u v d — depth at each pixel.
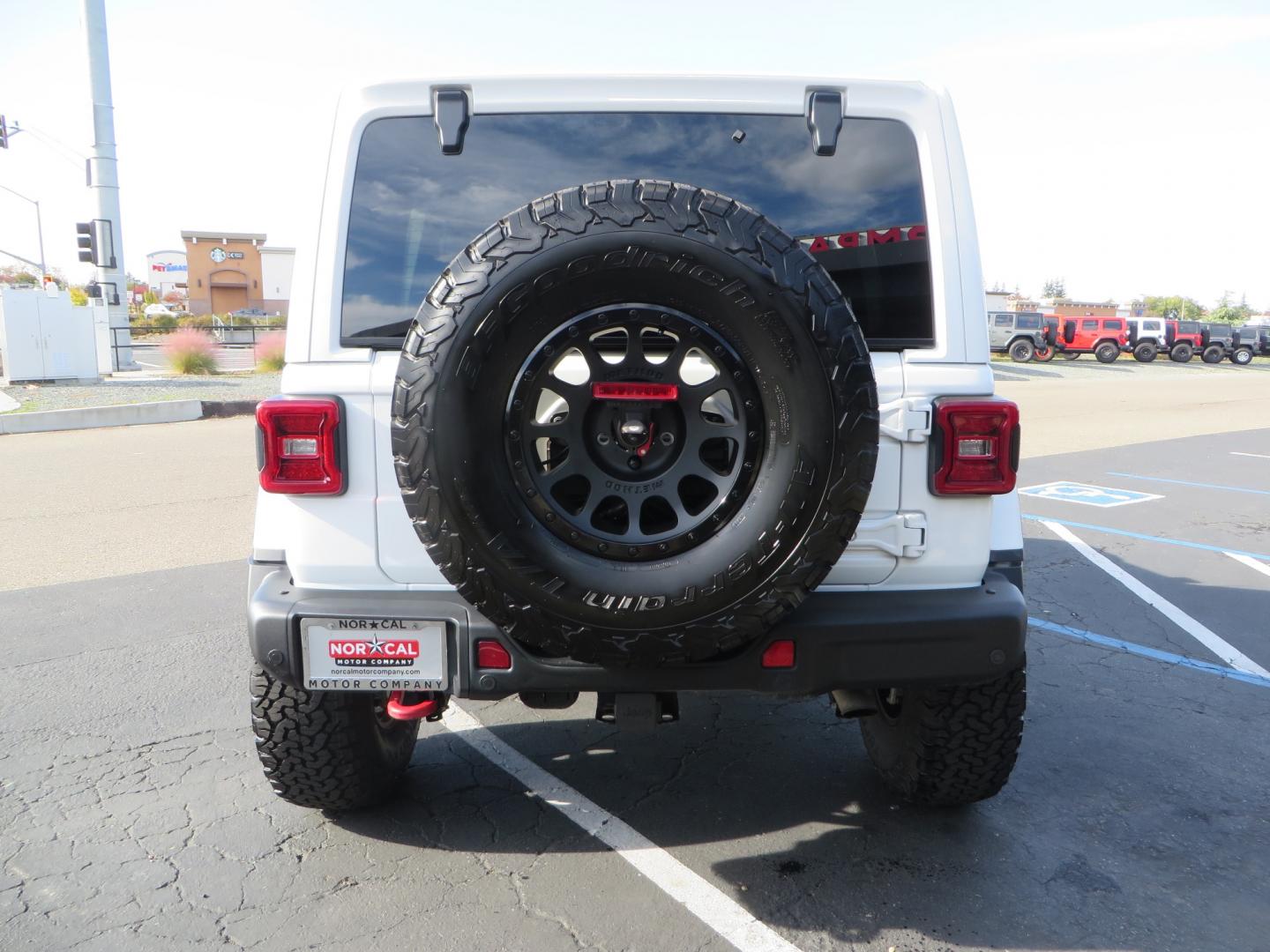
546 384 2.24
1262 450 13.72
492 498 2.21
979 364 2.62
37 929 2.56
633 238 2.14
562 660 2.43
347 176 2.60
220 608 5.51
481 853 2.94
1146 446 14.06
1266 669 4.70
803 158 2.66
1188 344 40.75
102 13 20.50
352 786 2.96
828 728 3.92
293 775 2.90
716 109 2.64
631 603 2.22
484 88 2.62
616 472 2.28
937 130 2.66
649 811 3.21
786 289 2.16
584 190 2.18
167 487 9.27
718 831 3.08
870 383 2.22
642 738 3.81
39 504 8.48
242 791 3.35
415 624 2.46
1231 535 7.93
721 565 2.23
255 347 23.70
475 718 4.00
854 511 2.25
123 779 3.44
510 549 2.22
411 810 3.21
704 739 3.81
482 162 2.64
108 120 21.62
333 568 2.56
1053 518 8.63
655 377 2.24
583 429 2.26
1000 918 2.63
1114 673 4.62
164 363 25.94
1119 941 2.54
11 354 18.92
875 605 2.53
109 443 12.48
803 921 2.61
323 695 2.79
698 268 2.15
